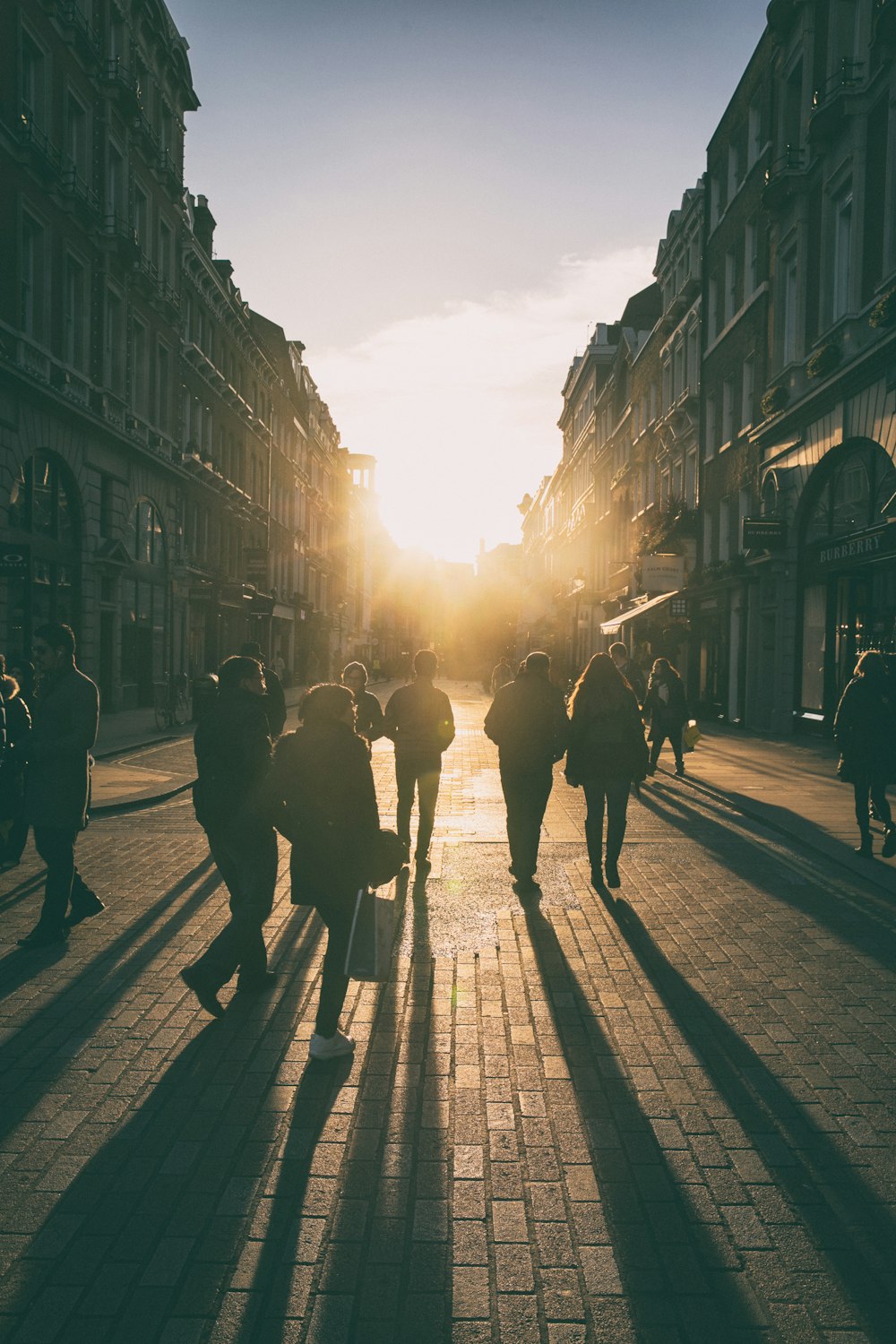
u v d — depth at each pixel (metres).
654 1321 2.94
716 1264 3.22
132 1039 5.05
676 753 16.20
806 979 6.03
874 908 7.79
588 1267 3.20
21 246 21.69
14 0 20.86
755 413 25.42
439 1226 3.42
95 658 26.38
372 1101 4.38
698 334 31.92
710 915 7.54
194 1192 3.63
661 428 36.16
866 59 18.25
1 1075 4.62
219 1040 5.05
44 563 23.30
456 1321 2.93
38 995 5.70
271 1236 3.36
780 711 22.64
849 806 12.60
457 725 27.92
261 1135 4.06
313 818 4.82
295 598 56.75
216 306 39.59
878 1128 4.16
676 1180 3.73
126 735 22.22
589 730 8.45
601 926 7.21
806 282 21.39
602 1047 4.99
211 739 5.71
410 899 8.06
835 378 18.61
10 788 8.59
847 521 19.36
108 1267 3.18
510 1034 5.16
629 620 35.75
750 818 12.11
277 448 53.22
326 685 5.00
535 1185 3.69
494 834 11.26
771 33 24.03
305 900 4.86
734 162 28.34
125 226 27.73
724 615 27.86
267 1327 2.90
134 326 29.91
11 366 20.05
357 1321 2.93
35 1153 3.91
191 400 36.47
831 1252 3.29
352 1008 5.54
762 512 23.88
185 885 8.38
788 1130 4.14
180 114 34.09
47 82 22.73
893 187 16.75
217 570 39.16
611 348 56.94
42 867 9.11
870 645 18.47
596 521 54.56
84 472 25.28
